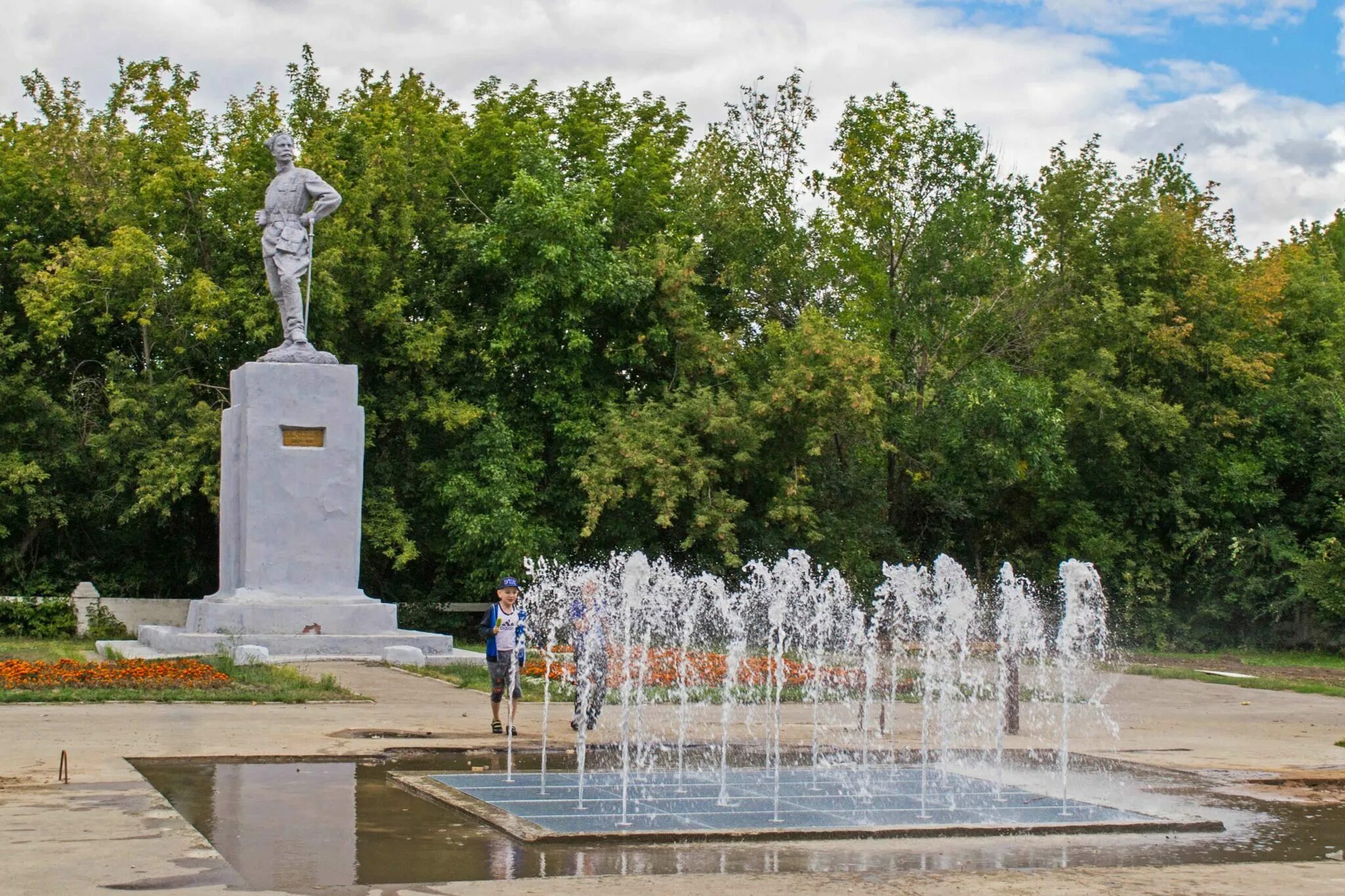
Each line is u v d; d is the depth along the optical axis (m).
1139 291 39.72
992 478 37.41
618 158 36.62
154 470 30.36
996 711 19.48
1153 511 38.56
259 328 30.47
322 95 34.78
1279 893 7.93
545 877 7.93
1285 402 40.00
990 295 40.06
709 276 38.62
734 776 12.42
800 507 32.97
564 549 33.66
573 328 32.97
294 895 7.30
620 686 20.14
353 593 24.69
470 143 35.50
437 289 34.09
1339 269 52.75
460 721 15.50
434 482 32.66
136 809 9.54
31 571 33.78
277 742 13.21
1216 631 38.81
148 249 30.53
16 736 13.14
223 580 26.36
